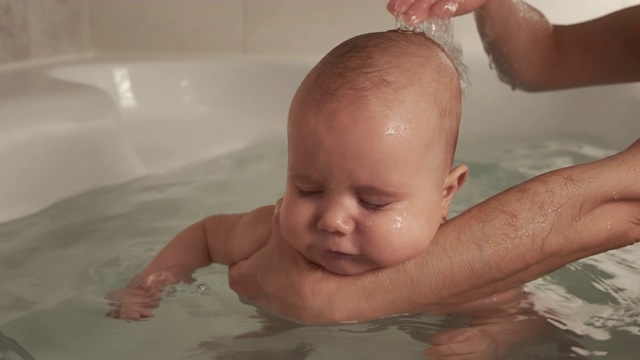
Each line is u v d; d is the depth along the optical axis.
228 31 2.02
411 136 0.91
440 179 0.96
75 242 1.23
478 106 1.84
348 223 0.90
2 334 0.94
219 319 0.97
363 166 0.89
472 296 0.96
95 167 1.47
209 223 1.13
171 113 1.76
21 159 1.36
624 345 0.94
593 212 0.95
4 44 1.72
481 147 1.76
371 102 0.91
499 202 0.96
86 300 1.04
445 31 1.09
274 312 0.98
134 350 0.90
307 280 0.95
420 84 0.94
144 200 1.42
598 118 1.77
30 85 1.59
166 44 2.01
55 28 1.86
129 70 1.78
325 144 0.89
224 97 1.82
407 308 0.95
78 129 1.47
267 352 0.90
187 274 1.10
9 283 1.09
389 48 0.97
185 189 1.49
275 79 1.83
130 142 1.64
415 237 0.92
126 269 1.14
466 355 0.89
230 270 1.04
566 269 1.15
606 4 2.05
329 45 2.04
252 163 1.65
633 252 1.22
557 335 0.95
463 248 0.94
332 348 0.90
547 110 1.81
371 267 0.94
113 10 1.97
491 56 1.43
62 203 1.39
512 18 1.36
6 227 1.28
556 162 1.65
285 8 2.01
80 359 0.89
